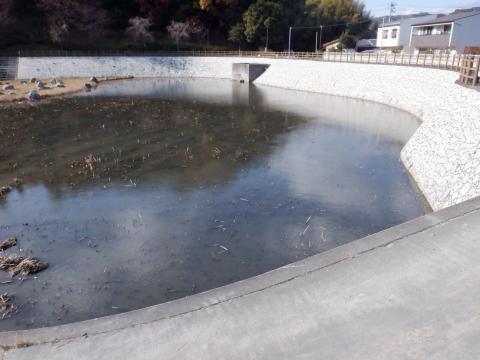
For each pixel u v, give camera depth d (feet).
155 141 59.16
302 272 16.87
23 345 13.92
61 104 91.91
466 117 36.58
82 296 24.07
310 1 234.58
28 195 39.11
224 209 35.88
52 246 29.73
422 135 47.24
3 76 132.26
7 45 149.48
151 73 159.22
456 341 12.45
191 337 13.61
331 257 17.78
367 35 240.32
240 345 13.06
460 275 15.72
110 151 53.72
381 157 50.85
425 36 141.18
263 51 178.81
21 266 26.66
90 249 29.35
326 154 52.65
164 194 39.29
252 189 40.50
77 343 13.82
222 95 111.24
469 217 20.07
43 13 165.07
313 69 125.80
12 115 77.41
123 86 130.21
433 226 19.53
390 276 16.03
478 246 17.56
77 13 166.30
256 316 14.39
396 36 176.35
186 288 24.81
